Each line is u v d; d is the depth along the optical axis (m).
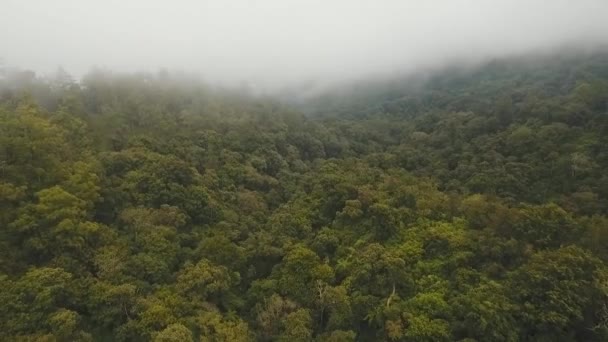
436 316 37.38
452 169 74.38
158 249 42.31
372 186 57.47
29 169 41.47
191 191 52.97
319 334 38.12
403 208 50.69
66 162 46.25
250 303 42.16
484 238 43.56
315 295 40.75
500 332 34.25
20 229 36.38
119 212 46.31
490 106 97.38
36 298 32.09
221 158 70.31
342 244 47.91
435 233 45.97
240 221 55.78
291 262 43.28
